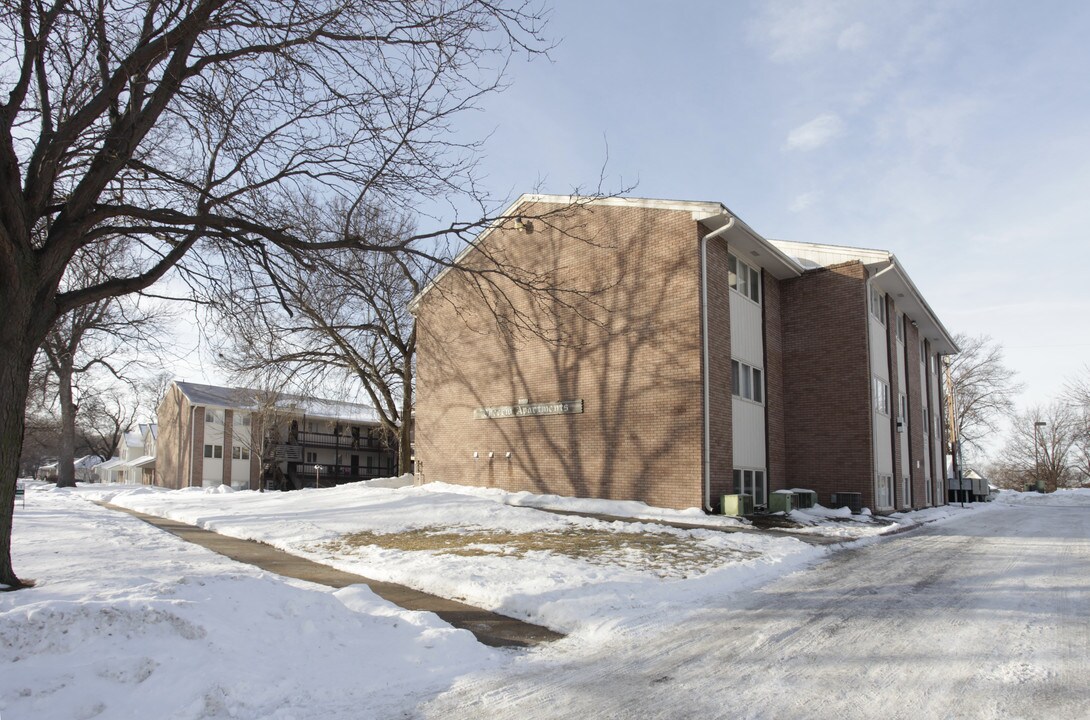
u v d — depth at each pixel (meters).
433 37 8.81
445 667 5.94
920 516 22.23
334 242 9.05
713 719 4.78
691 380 17.70
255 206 9.69
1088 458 60.41
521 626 7.52
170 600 5.89
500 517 15.68
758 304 21.34
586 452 19.59
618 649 6.56
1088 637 6.75
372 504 17.94
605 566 10.34
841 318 21.67
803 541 13.66
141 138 8.52
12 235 7.30
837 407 21.42
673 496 17.69
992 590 9.17
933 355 35.12
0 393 7.36
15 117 7.92
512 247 21.86
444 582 9.21
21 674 4.62
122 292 8.62
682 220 18.36
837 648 6.48
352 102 9.15
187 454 49.25
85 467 87.56
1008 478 69.31
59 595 6.47
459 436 23.33
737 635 7.00
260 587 6.86
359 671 5.69
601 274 19.78
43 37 7.31
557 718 4.83
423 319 25.17
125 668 4.81
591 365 19.75
